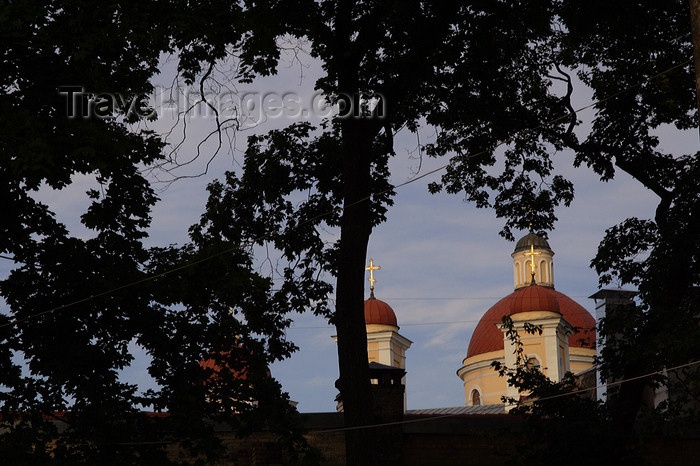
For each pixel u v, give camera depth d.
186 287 31.77
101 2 28.50
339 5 32.81
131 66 29.88
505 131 39.59
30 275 31.47
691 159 37.50
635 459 32.56
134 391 31.41
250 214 40.34
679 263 34.22
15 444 29.86
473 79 37.44
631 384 34.69
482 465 40.72
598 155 39.72
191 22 29.64
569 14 35.62
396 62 33.06
